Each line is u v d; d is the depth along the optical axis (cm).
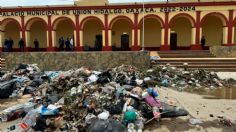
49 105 718
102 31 2950
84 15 2941
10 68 1822
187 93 1073
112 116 661
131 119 617
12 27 3234
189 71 1507
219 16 2794
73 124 632
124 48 3139
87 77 1132
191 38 2895
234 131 609
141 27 2986
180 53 2438
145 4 2842
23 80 1197
